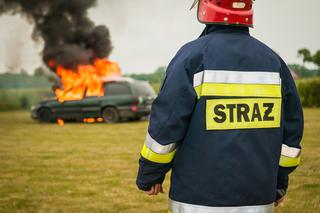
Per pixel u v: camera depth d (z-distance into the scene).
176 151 2.15
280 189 2.39
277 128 2.16
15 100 24.38
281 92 2.20
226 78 2.09
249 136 2.09
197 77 2.08
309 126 11.79
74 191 5.53
